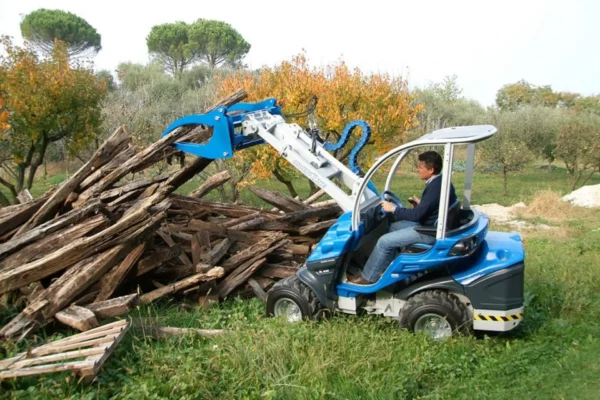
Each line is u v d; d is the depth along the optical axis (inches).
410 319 219.3
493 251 221.3
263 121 253.3
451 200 219.3
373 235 243.1
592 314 250.5
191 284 255.3
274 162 550.6
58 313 209.3
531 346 216.2
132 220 236.8
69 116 587.5
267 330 215.3
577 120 930.7
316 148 245.6
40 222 263.3
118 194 272.4
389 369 190.9
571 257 346.6
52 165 1159.6
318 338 205.2
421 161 223.6
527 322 240.8
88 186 275.4
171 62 2474.2
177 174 270.7
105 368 187.3
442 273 222.8
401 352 202.2
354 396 172.1
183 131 269.4
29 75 545.0
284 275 286.0
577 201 655.8
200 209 321.1
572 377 189.9
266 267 288.5
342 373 184.1
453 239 209.3
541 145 1117.1
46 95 551.5
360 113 555.8
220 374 183.9
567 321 241.1
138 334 211.5
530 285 281.3
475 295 214.8
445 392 180.1
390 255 226.2
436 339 215.2
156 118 1001.5
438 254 212.5
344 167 241.6
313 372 182.1
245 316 248.8
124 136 290.4
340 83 554.3
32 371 170.1
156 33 2399.1
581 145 805.2
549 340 223.6
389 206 225.5
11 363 176.9
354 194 232.1
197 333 217.6
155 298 249.9
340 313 239.3
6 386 172.6
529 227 522.6
